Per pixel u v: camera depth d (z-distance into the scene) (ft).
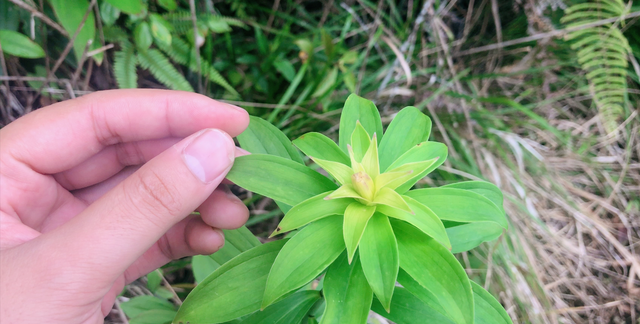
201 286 0.37
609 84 0.89
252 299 0.37
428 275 0.33
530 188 0.93
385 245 0.33
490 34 1.07
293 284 0.32
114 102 0.47
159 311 0.63
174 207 0.36
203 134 0.36
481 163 0.93
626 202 0.94
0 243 0.40
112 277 0.37
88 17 0.67
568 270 0.87
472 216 0.35
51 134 0.46
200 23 0.85
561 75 1.05
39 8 0.72
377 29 1.01
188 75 0.94
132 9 0.66
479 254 0.83
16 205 0.46
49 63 0.78
